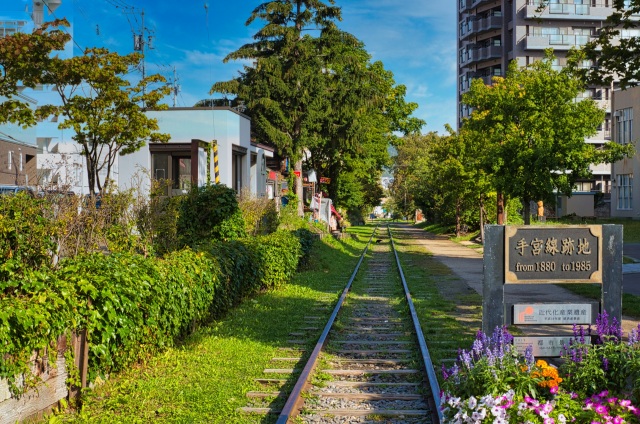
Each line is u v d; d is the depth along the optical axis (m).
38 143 44.47
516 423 5.33
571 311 8.05
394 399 7.92
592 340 7.82
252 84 38.50
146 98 20.12
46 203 9.61
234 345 10.79
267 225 26.83
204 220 17.59
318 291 18.66
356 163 51.25
